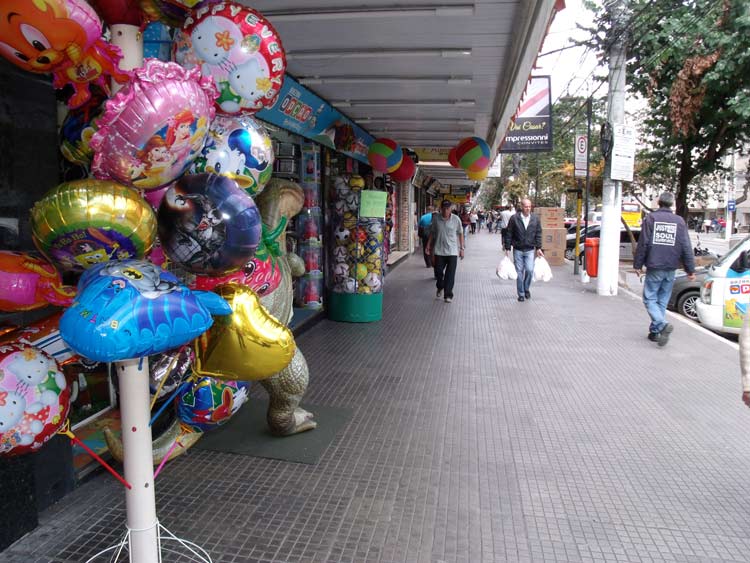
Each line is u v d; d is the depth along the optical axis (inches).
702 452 153.0
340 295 303.7
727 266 298.2
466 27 171.5
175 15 87.4
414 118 327.0
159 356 104.6
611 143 393.7
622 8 372.5
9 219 105.3
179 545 107.9
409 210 758.5
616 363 235.9
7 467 105.0
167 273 75.9
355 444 153.9
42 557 103.8
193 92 70.9
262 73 88.8
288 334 96.7
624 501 128.0
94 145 70.1
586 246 471.2
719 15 424.8
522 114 520.7
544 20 149.6
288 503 123.9
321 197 329.4
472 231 1478.8
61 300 78.8
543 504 126.2
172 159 73.2
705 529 117.6
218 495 126.5
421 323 308.3
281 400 147.1
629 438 161.3
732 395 197.2
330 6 158.4
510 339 276.1
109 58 69.6
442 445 154.7
